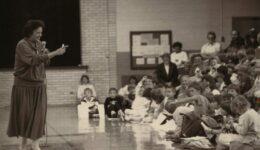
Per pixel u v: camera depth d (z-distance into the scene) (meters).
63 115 15.56
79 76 18.66
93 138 10.96
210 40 17.27
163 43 18.81
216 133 9.67
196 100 10.00
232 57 15.51
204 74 13.70
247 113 8.49
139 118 13.62
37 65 8.81
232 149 8.58
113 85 18.91
